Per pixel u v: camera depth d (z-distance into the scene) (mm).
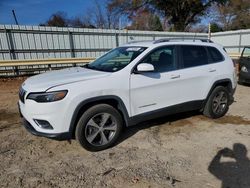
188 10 30266
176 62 4637
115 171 3375
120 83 3928
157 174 3297
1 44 12992
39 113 3514
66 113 3539
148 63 4250
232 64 5574
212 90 5219
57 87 3521
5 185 3059
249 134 4605
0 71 12742
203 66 5000
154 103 4352
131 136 4527
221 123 5195
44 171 3387
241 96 7637
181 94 4695
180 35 19484
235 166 3492
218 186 3037
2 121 5449
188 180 3164
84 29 15430
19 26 13328
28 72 13711
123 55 4516
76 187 3025
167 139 4402
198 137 4484
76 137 3770
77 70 4473
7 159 3711
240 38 19766
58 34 14625
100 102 3904
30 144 4230
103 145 3938
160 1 29500
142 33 17594
